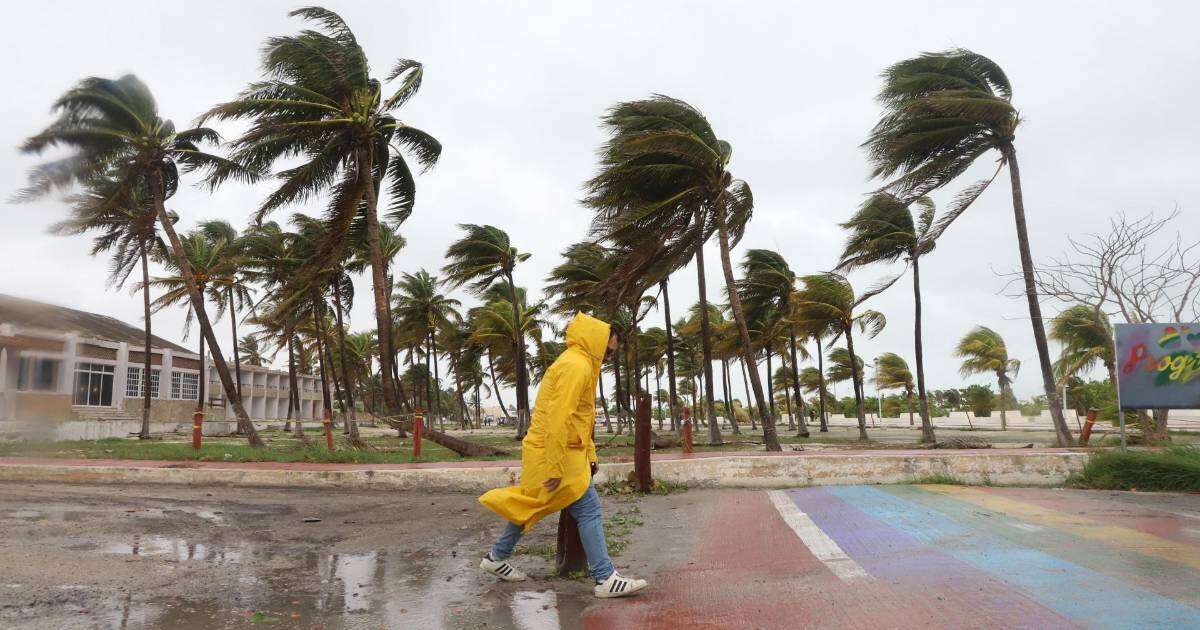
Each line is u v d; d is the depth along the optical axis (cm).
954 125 1720
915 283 2305
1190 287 1272
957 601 369
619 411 3919
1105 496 797
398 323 4322
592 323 430
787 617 357
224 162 1881
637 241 2017
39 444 1288
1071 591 379
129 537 600
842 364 5325
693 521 713
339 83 1766
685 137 1683
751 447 2148
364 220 2086
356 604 398
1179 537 528
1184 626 315
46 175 1809
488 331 3494
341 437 3322
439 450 1961
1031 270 1611
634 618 367
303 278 2198
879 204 2222
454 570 492
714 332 4019
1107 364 2566
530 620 366
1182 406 966
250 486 1104
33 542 559
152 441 2591
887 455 994
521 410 3203
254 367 6488
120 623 351
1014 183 1666
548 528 684
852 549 521
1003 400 4881
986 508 693
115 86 1891
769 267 3175
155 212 2261
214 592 420
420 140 1975
